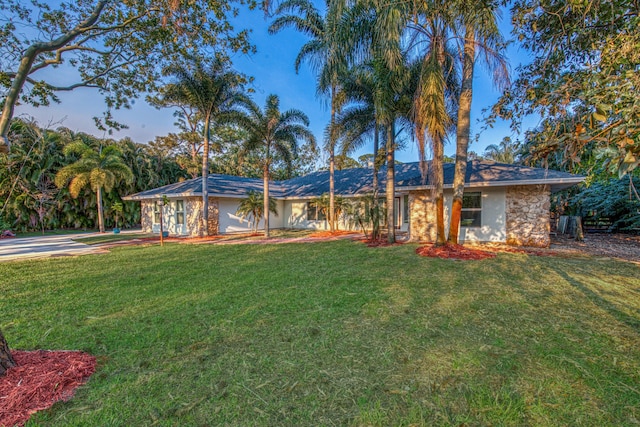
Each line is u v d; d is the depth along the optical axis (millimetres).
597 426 2049
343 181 19609
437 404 2285
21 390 2365
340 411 2230
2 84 4301
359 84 11289
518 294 4863
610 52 2416
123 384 2562
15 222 18688
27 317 4180
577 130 1807
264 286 5582
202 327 3760
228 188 18297
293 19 13617
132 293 5301
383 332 3535
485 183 10602
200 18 5047
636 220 13516
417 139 8055
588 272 6320
